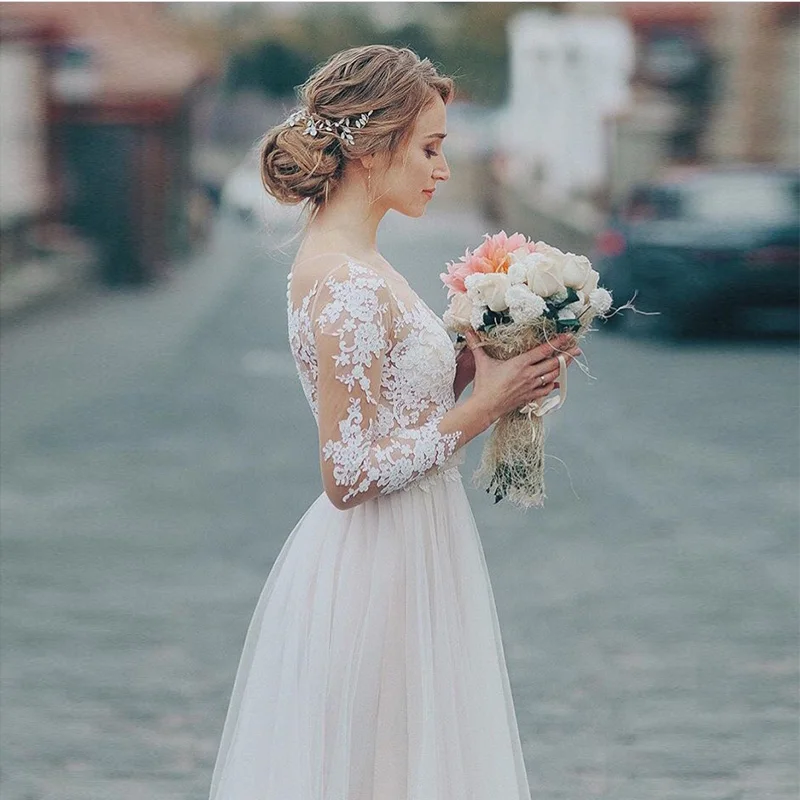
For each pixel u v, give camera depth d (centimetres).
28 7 3253
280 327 2375
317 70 368
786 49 3175
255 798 374
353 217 365
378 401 355
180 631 730
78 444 1312
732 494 1059
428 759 355
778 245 1961
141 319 2548
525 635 716
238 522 987
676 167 3466
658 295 2017
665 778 538
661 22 3619
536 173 5103
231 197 5628
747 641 704
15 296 2536
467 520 377
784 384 1633
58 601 784
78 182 3438
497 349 364
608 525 965
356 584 364
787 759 557
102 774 544
